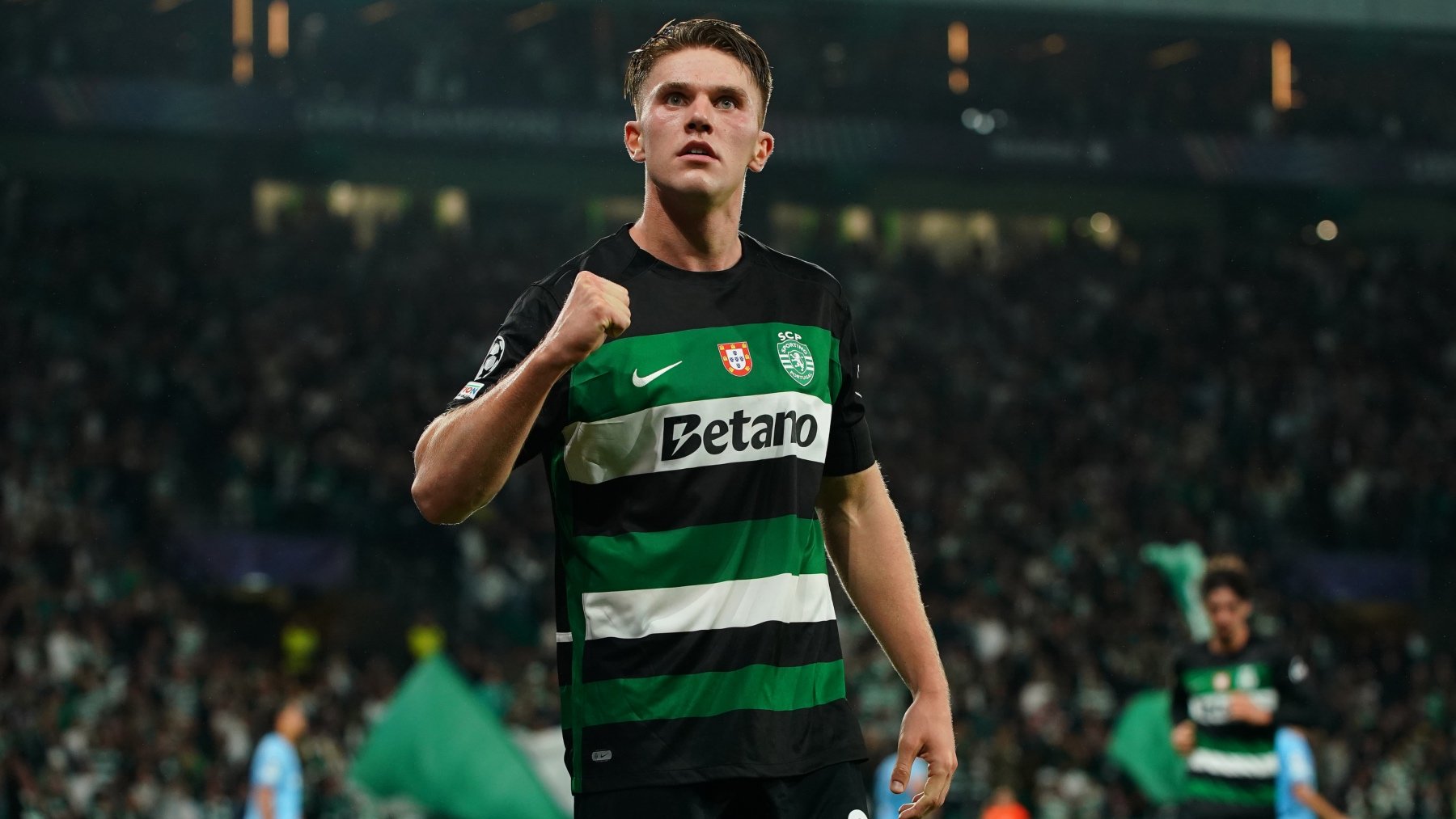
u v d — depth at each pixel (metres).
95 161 85.88
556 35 90.00
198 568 65.38
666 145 8.92
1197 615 32.81
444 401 78.06
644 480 8.61
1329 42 91.19
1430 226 102.69
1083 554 70.19
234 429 73.25
